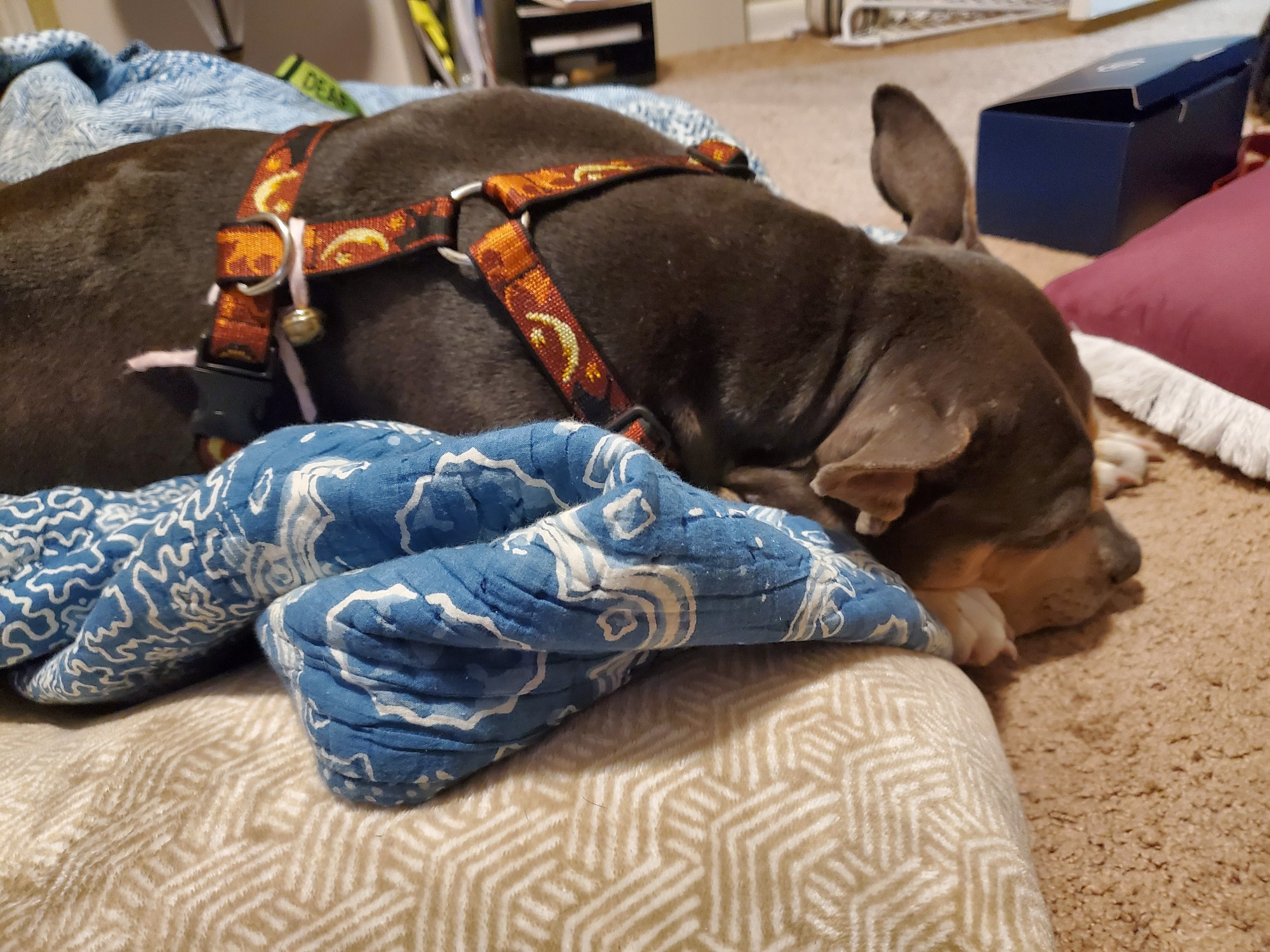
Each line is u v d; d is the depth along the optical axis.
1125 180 1.86
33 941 0.65
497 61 3.78
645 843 0.64
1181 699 1.04
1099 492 1.13
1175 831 0.91
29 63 1.65
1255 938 0.82
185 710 0.82
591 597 0.65
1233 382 1.36
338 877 0.65
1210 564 1.21
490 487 0.72
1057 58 3.13
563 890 0.62
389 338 0.99
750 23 4.04
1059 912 0.86
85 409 1.04
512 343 0.97
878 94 1.25
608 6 3.46
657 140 1.18
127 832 0.70
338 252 0.96
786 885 0.62
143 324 1.02
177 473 1.09
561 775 0.70
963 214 1.20
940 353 0.96
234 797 0.71
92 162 1.11
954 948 0.59
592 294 0.99
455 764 0.69
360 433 0.83
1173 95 1.91
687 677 0.78
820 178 2.47
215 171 1.07
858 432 0.92
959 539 0.99
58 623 0.88
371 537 0.75
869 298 1.00
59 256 1.03
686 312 1.00
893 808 0.66
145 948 0.63
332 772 0.69
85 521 0.93
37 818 0.73
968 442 0.87
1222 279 1.39
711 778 0.68
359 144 1.07
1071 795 0.95
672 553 0.66
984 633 1.05
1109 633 1.14
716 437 1.03
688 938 0.60
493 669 0.69
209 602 0.79
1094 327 1.54
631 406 0.97
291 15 2.98
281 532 0.76
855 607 0.82
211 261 1.02
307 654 0.71
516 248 0.95
